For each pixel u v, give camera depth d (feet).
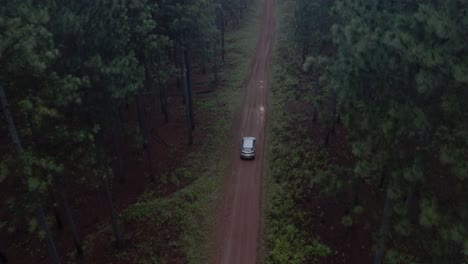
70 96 48.34
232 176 93.45
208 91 144.15
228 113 125.39
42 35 45.03
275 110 124.36
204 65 160.66
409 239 44.91
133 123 119.34
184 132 115.65
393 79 40.04
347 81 43.50
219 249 72.18
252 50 181.27
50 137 51.26
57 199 87.35
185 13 85.30
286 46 176.86
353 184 51.65
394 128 37.63
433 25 32.04
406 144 40.37
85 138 54.90
